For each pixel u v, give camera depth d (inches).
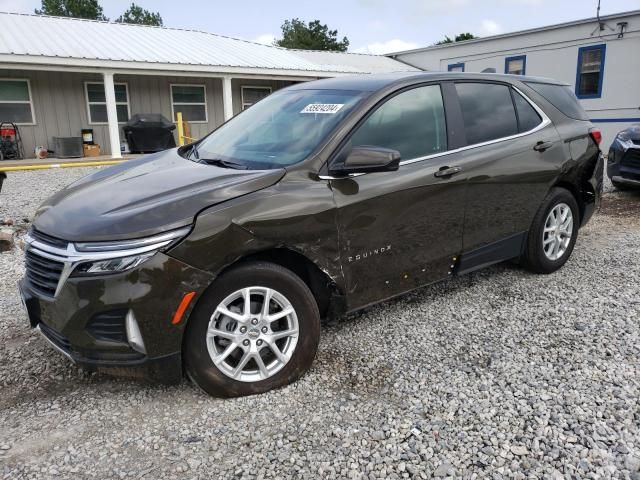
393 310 162.7
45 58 521.0
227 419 109.2
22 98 576.4
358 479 92.3
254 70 649.0
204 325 109.9
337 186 126.0
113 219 105.8
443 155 148.9
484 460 96.1
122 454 99.0
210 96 695.7
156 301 103.2
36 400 117.0
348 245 128.2
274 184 119.1
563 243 193.9
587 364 128.3
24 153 584.7
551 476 91.9
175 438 103.3
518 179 168.1
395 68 850.8
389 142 138.5
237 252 110.3
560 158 182.5
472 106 162.2
